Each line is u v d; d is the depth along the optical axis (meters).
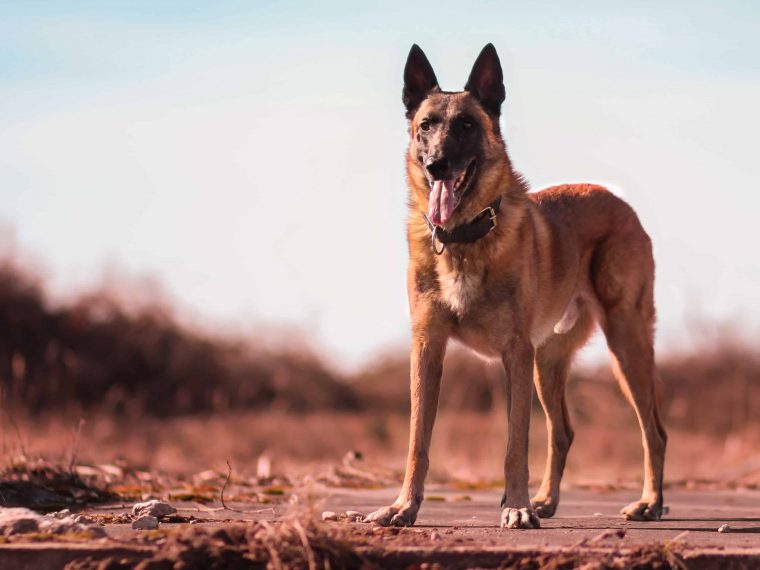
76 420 18.25
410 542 5.43
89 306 21.64
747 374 20.70
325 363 25.20
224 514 7.51
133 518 6.83
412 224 7.67
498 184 7.55
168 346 22.06
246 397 22.44
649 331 8.82
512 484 7.00
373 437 20.02
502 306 7.35
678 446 18.50
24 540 5.39
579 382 20.27
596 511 8.80
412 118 8.28
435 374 7.46
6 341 20.41
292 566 5.00
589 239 8.71
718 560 5.21
